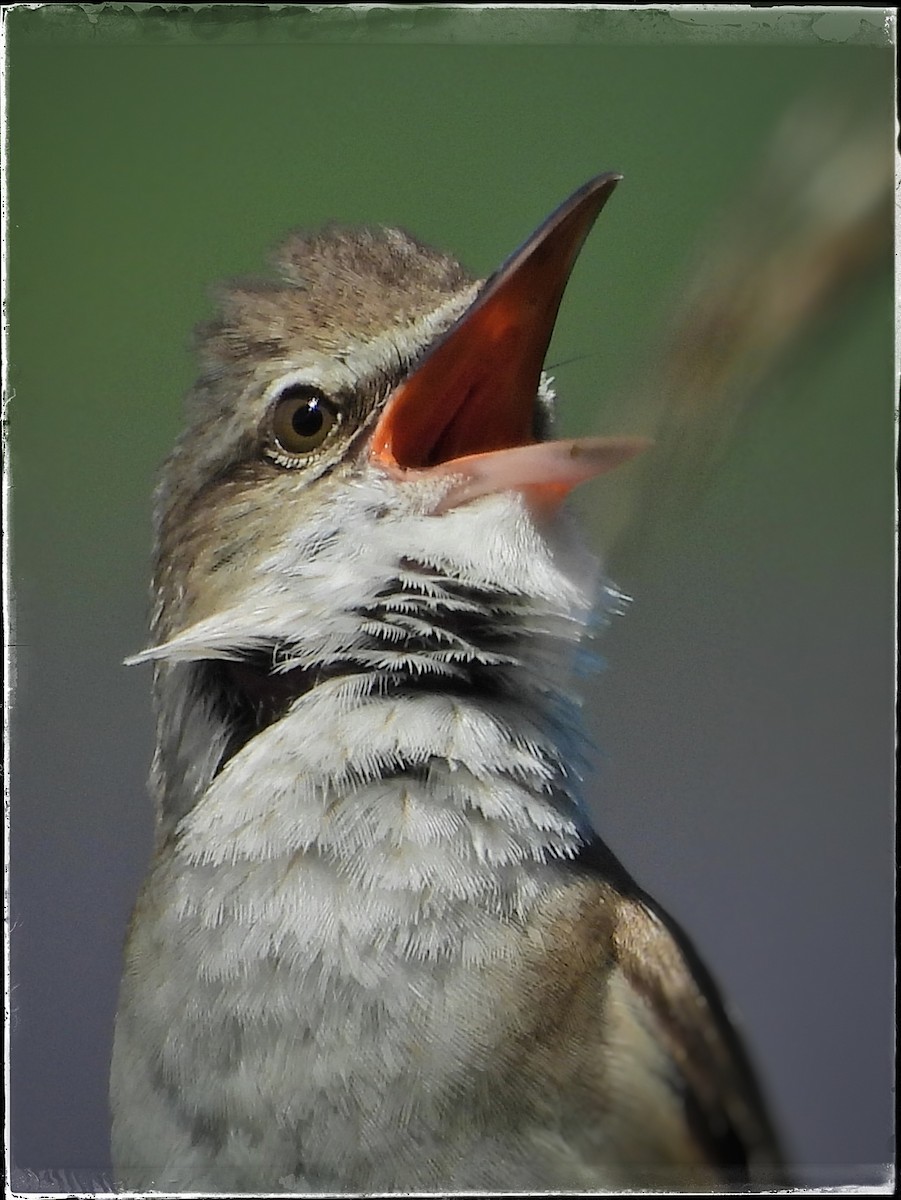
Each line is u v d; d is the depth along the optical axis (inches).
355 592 61.4
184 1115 61.1
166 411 62.4
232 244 62.4
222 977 61.1
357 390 61.6
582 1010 61.1
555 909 61.1
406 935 61.1
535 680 61.4
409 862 61.1
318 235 61.9
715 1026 61.2
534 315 61.4
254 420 61.6
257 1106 61.1
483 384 61.5
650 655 62.6
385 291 61.7
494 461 61.4
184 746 61.5
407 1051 61.0
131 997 61.3
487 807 61.1
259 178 62.4
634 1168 61.1
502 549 61.4
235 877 61.1
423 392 61.5
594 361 61.8
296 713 61.3
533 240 61.4
